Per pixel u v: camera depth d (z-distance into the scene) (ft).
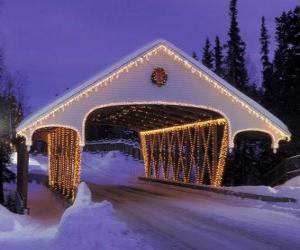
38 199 91.40
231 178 113.09
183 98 74.95
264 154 110.83
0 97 135.44
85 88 70.18
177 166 102.99
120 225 37.73
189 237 39.04
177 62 75.05
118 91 72.13
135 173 156.04
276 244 36.19
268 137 88.63
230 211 55.93
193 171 99.76
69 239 34.86
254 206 60.18
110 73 71.46
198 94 75.77
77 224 37.19
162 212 55.47
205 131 92.17
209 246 35.40
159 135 113.09
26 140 67.51
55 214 67.05
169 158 105.81
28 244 34.50
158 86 74.02
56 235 36.76
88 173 158.92
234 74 146.92
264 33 155.63
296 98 104.27
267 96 119.14
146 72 73.61
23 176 69.62
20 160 79.05
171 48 74.13
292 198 60.49
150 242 36.63
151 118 97.76
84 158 197.06
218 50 175.52
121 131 215.51
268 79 119.96
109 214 43.91
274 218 49.90
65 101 69.10
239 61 148.25
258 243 36.55
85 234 35.40
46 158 195.72
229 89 76.59
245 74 153.07
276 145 78.18
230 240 37.78
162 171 117.80
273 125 77.87
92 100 70.69
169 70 74.59
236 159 113.80
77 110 69.82
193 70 75.51
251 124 77.66
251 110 77.46
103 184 117.80
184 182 95.40
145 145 122.83
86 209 43.65
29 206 79.00
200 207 60.44
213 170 83.71
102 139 225.35
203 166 88.53
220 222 47.24
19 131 67.46
